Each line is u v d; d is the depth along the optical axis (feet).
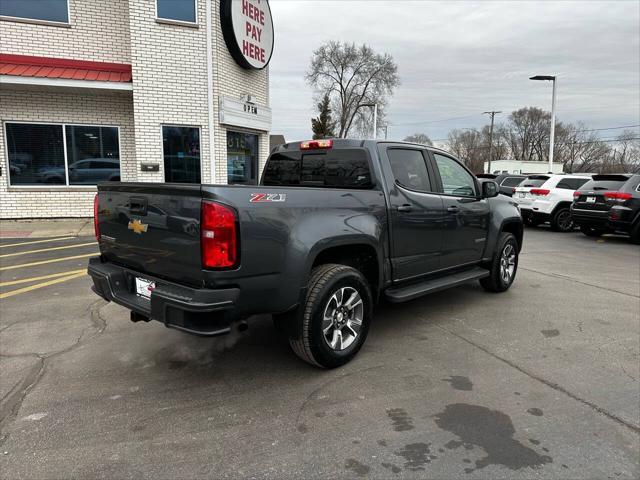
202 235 9.46
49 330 14.66
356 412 10.02
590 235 40.96
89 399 10.44
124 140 38.86
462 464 8.28
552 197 43.32
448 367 12.31
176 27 35.58
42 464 8.16
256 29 40.37
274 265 10.28
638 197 34.73
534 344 14.01
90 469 8.05
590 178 43.45
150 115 35.88
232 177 40.47
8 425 9.34
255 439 9.00
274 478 7.89
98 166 38.63
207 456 8.45
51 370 11.88
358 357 12.91
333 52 180.86
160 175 36.70
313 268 11.93
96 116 37.88
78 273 21.76
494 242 18.65
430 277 15.84
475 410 10.12
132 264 11.69
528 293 19.95
